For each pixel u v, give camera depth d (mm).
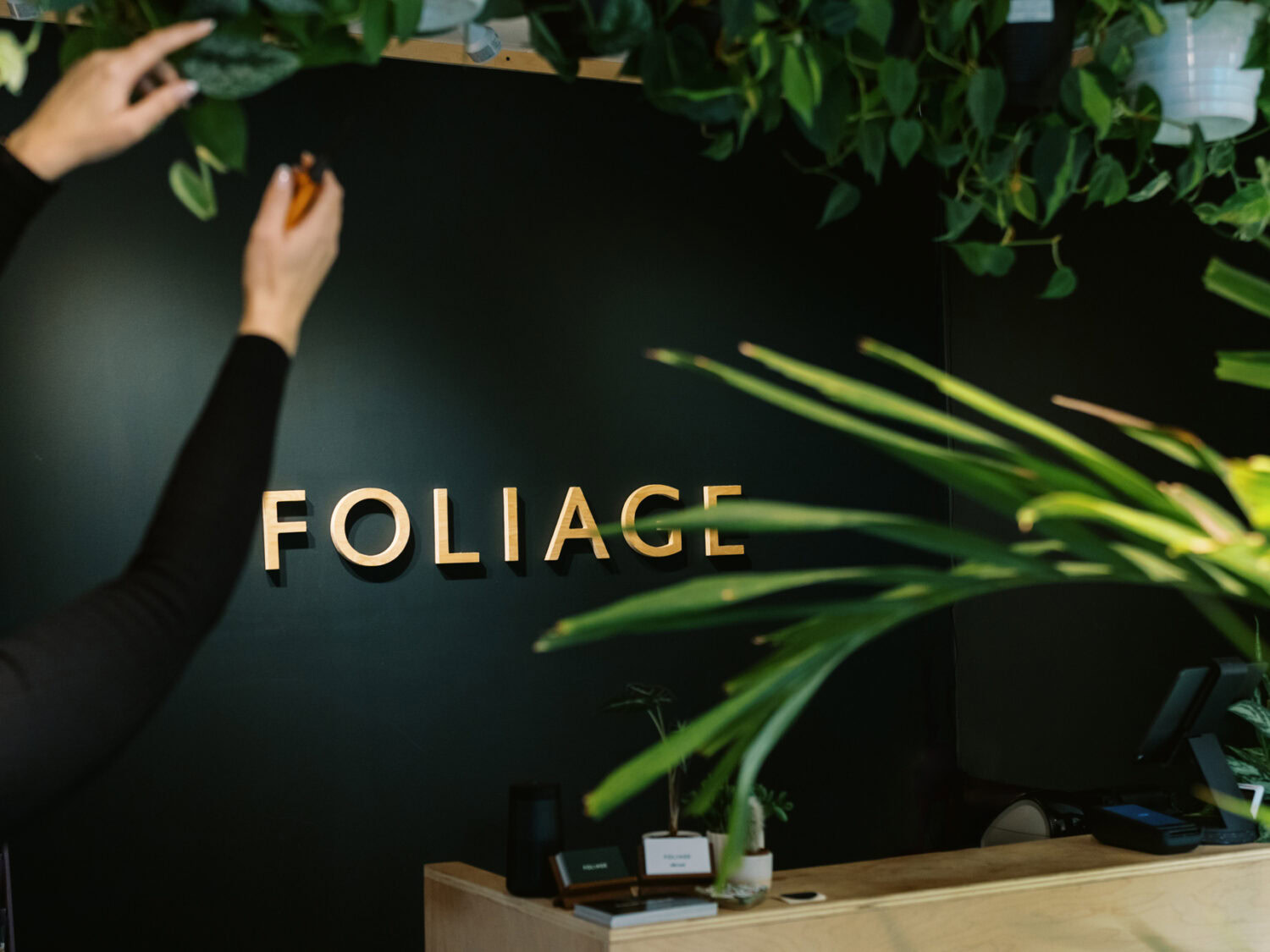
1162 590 4156
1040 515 544
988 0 1186
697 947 2387
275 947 4043
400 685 4227
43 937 3795
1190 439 589
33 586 3852
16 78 929
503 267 4398
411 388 4266
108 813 3885
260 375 886
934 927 2594
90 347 3932
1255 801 3080
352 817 4148
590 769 4445
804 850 4734
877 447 619
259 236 887
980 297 4945
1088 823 3100
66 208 3924
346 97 4215
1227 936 2857
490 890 2758
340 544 4125
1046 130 1251
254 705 4055
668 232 4641
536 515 4414
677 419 4625
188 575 862
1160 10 1327
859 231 4941
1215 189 3871
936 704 5031
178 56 888
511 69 4301
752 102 1076
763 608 600
